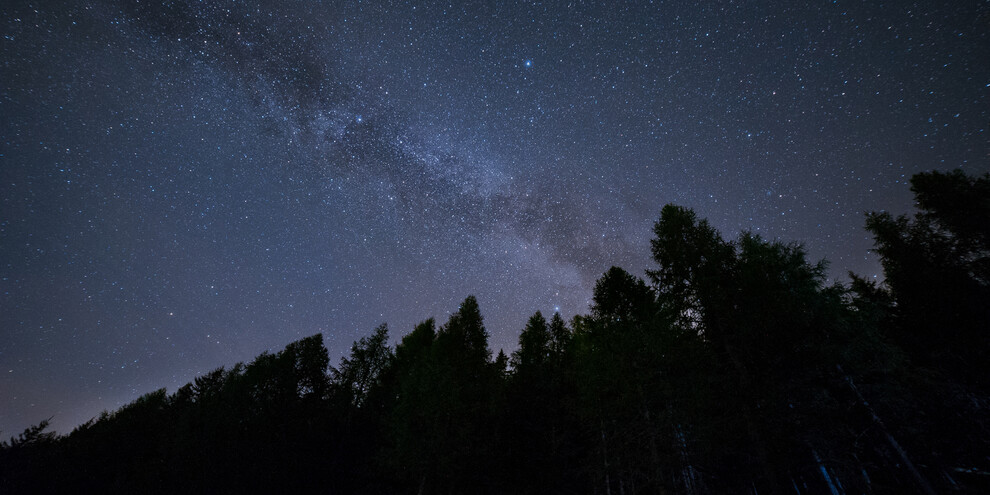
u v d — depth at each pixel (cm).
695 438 1135
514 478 1686
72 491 2347
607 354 1341
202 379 3131
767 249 1378
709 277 1369
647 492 1275
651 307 1455
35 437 2611
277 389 2466
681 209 1599
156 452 2605
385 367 2572
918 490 1105
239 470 1906
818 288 1285
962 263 1526
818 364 1152
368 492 1822
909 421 1206
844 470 1109
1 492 2292
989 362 1327
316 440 2136
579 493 1608
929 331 1506
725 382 1185
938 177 1627
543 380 2117
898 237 1677
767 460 1069
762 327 1205
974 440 1178
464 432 1584
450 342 2005
